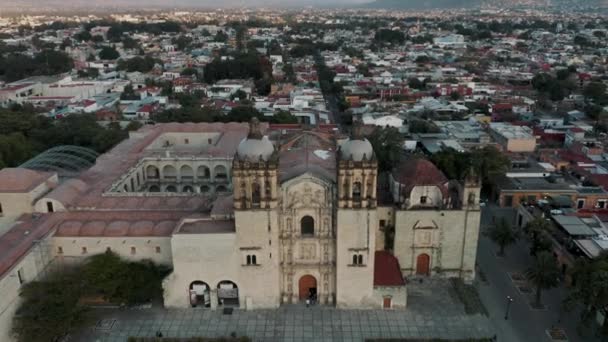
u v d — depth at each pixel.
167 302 101.19
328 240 99.00
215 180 150.12
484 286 109.50
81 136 188.00
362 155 92.62
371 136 177.25
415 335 93.50
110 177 130.88
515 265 118.19
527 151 187.38
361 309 101.62
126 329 95.31
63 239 103.62
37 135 191.12
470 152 164.50
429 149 181.62
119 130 193.62
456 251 109.75
